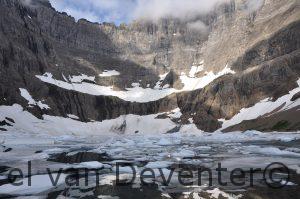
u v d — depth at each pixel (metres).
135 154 55.22
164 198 25.06
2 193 26.47
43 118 194.12
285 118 147.25
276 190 26.48
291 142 77.00
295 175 32.16
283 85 192.00
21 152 58.53
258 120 172.62
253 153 52.72
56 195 25.88
